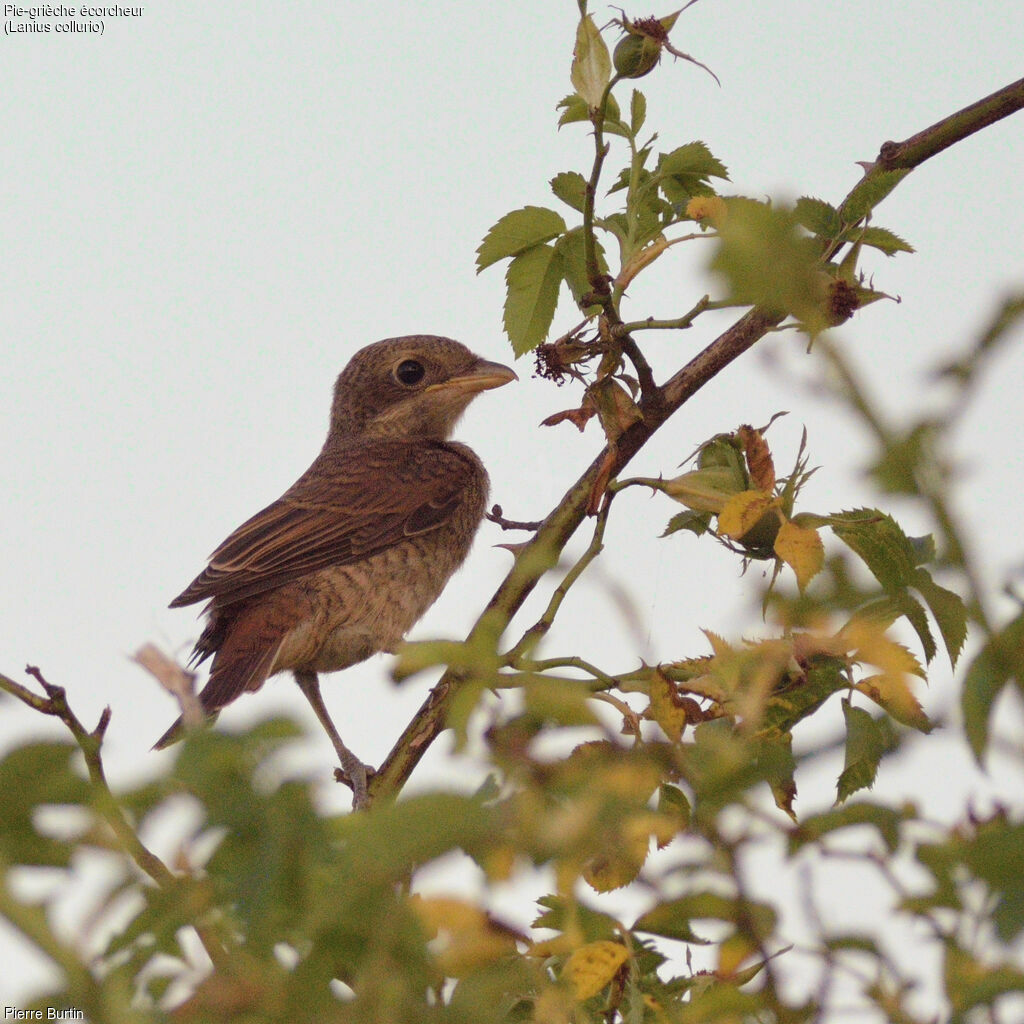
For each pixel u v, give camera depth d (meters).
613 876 2.85
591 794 2.25
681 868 2.41
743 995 2.49
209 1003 2.01
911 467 1.82
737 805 2.39
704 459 6.86
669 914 2.47
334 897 2.01
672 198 7.95
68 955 1.94
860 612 3.02
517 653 3.17
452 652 2.42
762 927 2.39
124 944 1.99
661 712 3.97
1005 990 1.93
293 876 1.99
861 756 3.45
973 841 1.91
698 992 3.18
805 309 1.82
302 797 1.98
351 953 2.08
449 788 2.06
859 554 2.90
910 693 2.88
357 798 10.73
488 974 2.37
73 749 1.95
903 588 2.83
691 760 2.43
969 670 1.89
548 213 8.16
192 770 1.96
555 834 2.17
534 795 2.21
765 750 2.52
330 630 12.93
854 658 3.27
